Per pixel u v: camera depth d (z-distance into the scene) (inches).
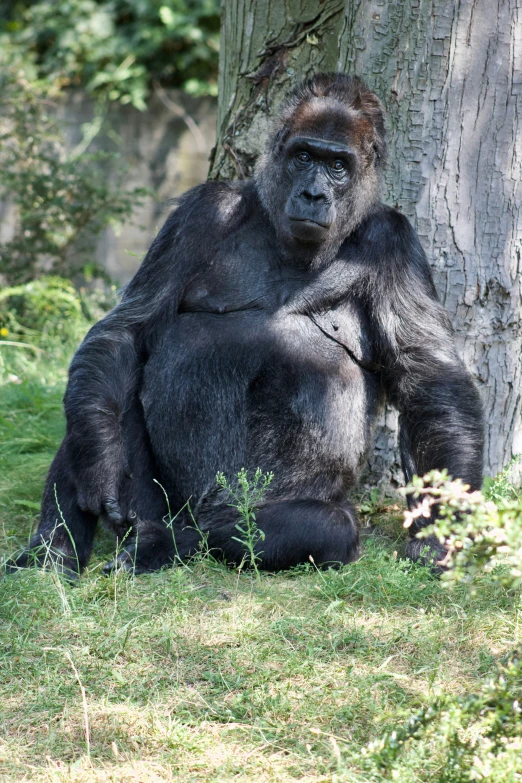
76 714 246.2
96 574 336.2
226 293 358.9
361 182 353.4
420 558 343.3
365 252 359.3
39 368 619.5
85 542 343.9
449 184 408.2
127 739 236.1
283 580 333.1
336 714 246.2
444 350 357.1
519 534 183.5
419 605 312.0
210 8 1358.3
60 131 1072.2
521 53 401.4
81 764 225.3
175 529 358.0
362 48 411.8
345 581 323.6
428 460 348.2
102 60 1385.3
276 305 356.5
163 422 358.6
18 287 806.5
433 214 410.3
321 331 358.6
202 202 363.6
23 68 1095.0
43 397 552.4
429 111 404.8
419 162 408.5
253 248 361.4
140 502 362.9
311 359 354.0
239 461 354.6
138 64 1376.7
